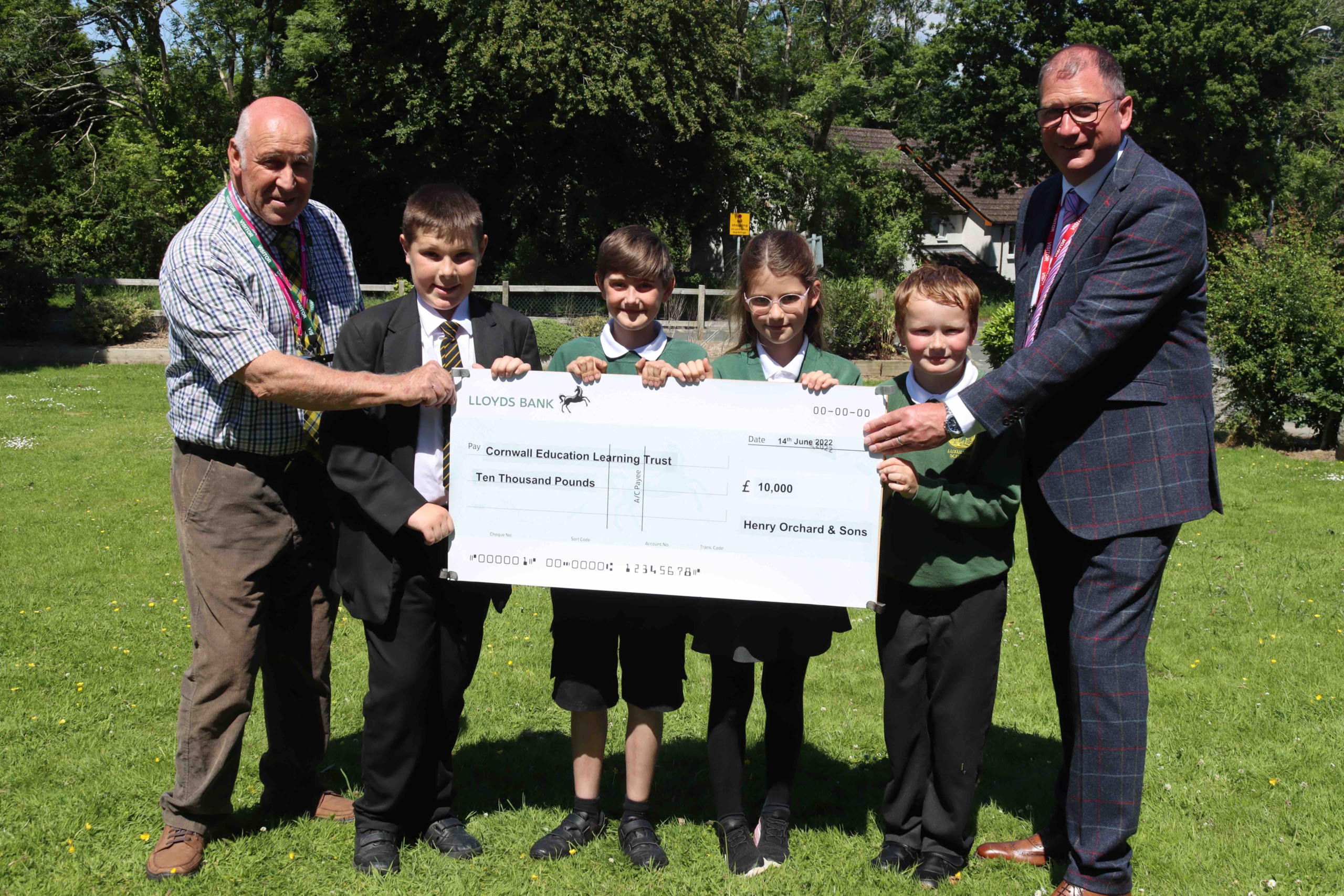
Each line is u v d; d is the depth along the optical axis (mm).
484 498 3021
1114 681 2832
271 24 29516
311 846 3166
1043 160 38250
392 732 2984
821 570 2965
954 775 2992
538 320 18016
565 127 27891
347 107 28766
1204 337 2881
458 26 26219
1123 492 2820
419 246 2971
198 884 2932
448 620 3100
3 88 27125
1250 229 39156
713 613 3074
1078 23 34219
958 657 2977
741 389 2957
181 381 3018
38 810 3357
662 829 3328
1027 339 3135
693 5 26391
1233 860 3172
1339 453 11898
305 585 3266
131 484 9102
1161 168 2824
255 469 3029
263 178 2922
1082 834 2873
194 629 3039
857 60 36938
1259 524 8516
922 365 2996
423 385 2832
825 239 32969
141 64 30359
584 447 2992
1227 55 32906
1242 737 4184
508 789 3676
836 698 4691
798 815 3510
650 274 3172
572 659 3135
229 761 3043
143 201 29125
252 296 2990
